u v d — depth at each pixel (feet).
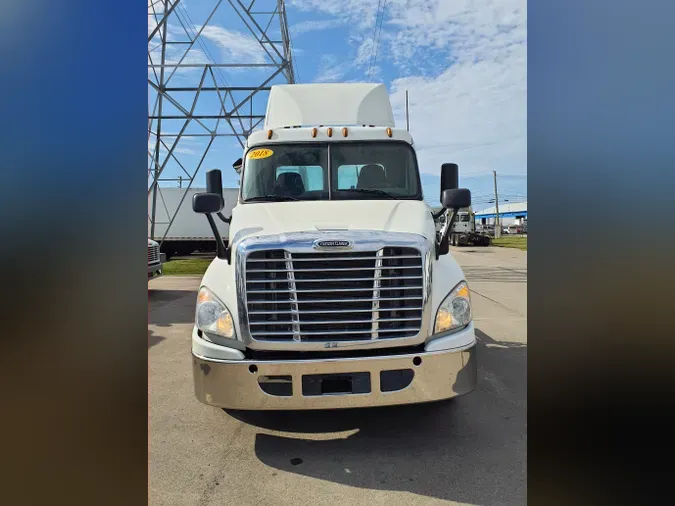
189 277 46.47
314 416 12.20
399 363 9.87
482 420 11.85
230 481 9.39
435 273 10.78
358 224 11.64
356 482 9.32
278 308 10.13
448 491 8.97
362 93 17.21
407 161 14.83
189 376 15.60
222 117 47.93
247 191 14.47
